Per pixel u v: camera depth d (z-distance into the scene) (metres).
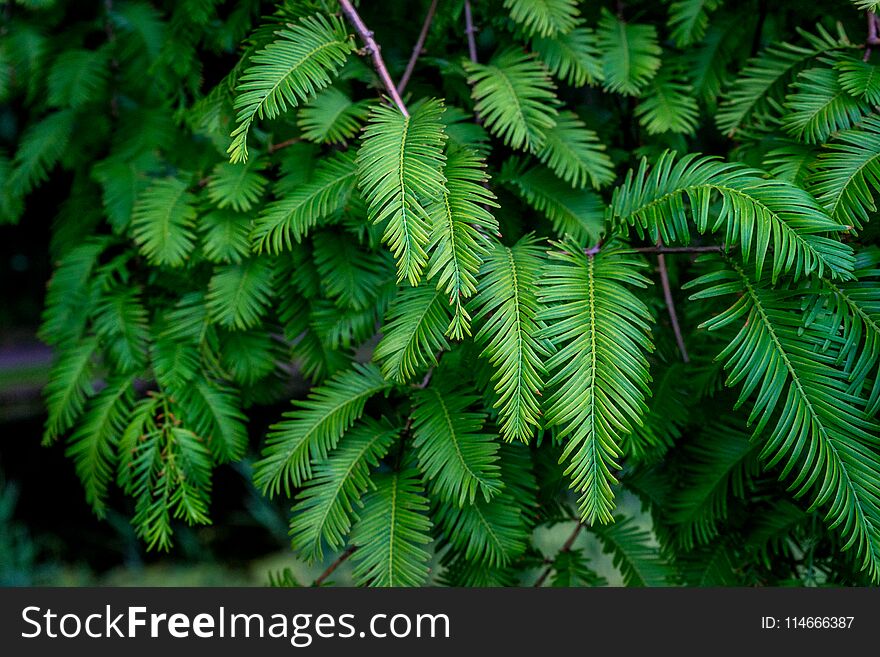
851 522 1.08
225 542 3.60
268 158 1.54
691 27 1.50
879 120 1.24
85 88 1.84
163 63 1.72
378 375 1.40
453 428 1.28
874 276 1.20
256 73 1.14
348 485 1.30
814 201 1.08
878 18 1.41
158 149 1.80
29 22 1.98
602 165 1.43
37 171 1.92
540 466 1.51
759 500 1.51
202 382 1.59
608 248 1.22
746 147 1.44
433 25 1.55
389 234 1.03
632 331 1.11
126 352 1.63
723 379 1.47
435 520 1.37
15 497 3.16
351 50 1.25
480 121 1.57
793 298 1.17
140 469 1.52
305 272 1.49
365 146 1.11
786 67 1.43
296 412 1.35
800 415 1.10
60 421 1.66
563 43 1.48
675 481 1.56
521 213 1.67
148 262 1.59
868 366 1.12
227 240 1.49
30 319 4.21
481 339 1.27
